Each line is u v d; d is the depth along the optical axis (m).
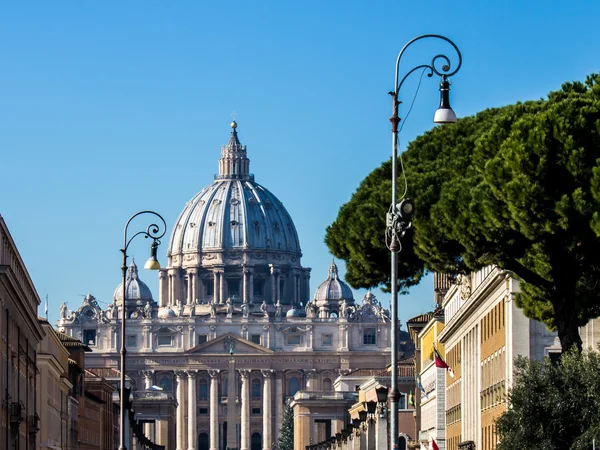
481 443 187.25
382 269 126.62
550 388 114.44
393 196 104.88
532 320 158.88
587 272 117.06
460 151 121.75
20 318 168.88
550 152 106.50
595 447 109.88
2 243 149.75
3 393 151.88
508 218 110.06
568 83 117.38
